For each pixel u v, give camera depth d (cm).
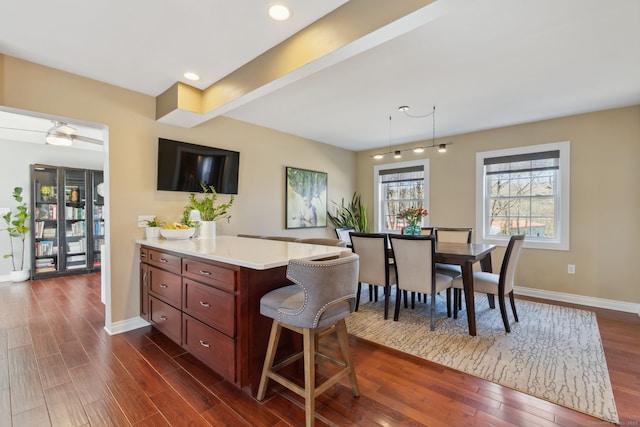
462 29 194
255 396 182
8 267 486
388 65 241
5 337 266
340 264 158
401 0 148
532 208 408
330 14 176
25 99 231
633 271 339
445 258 290
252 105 333
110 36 199
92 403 176
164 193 311
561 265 380
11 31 193
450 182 471
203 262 201
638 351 241
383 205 562
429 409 171
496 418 164
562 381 199
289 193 448
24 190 499
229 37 201
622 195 344
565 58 231
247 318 177
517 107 340
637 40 206
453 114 365
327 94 301
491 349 246
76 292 413
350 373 181
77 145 521
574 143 369
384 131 442
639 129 334
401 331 285
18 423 159
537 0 167
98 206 557
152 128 301
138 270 291
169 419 163
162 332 252
